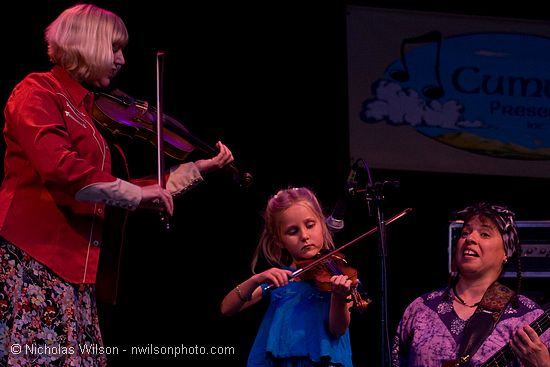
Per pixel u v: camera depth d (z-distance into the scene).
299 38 7.06
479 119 7.02
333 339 4.19
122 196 3.34
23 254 3.33
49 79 3.56
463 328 4.41
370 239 7.09
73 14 3.66
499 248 4.53
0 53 6.21
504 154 6.99
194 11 6.88
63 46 3.62
